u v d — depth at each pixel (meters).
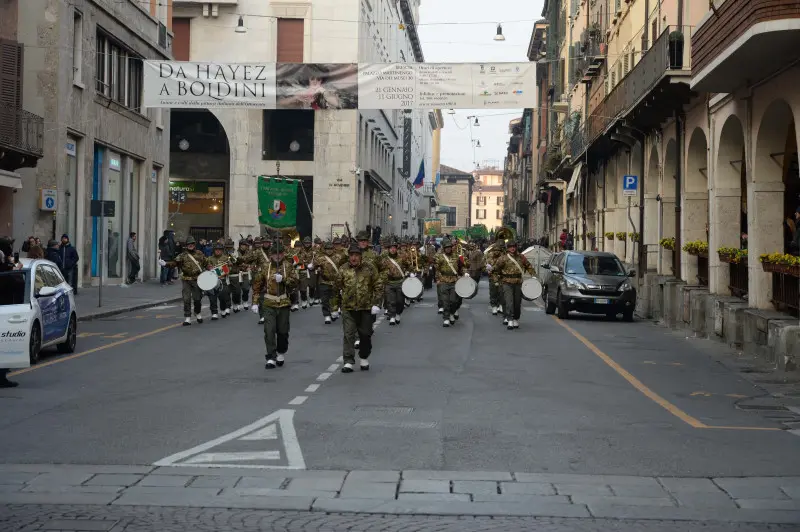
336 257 25.17
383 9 72.19
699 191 26.22
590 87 47.53
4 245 16.42
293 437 10.06
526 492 7.83
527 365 16.75
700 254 24.62
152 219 45.41
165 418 11.16
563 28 62.41
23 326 13.77
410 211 105.44
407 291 24.16
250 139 55.62
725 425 11.21
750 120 20.02
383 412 11.71
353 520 6.96
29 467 8.55
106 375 14.96
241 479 8.17
